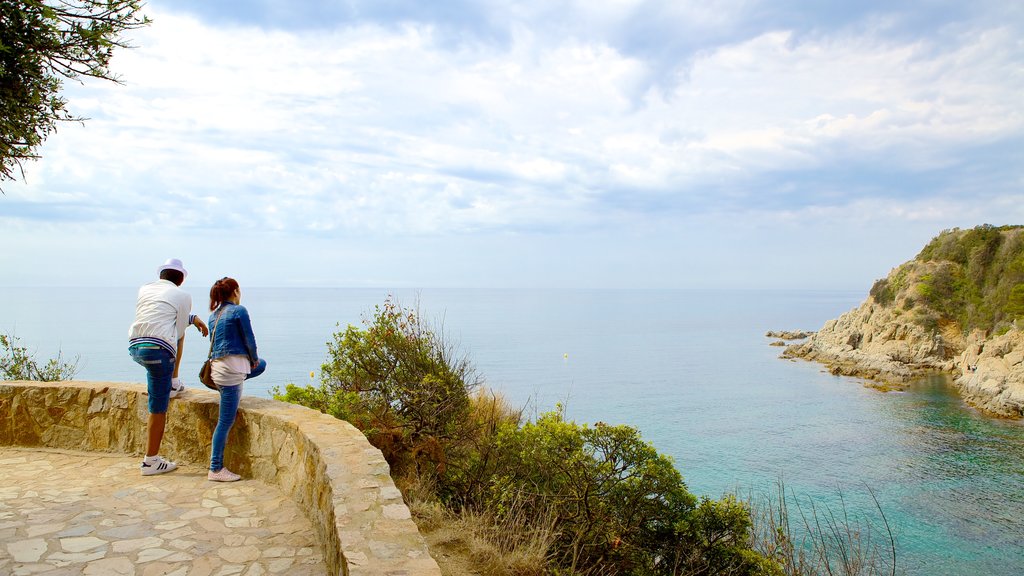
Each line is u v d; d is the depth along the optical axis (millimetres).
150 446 4988
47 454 5582
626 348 121500
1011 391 50469
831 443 40094
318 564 3381
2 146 3594
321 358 81375
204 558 3393
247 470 5137
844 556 8727
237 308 5035
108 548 3475
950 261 78438
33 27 3395
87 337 116375
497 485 6773
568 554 6457
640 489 7145
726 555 7164
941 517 25031
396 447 7449
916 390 59812
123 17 3734
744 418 49219
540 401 54938
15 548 3416
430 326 8969
